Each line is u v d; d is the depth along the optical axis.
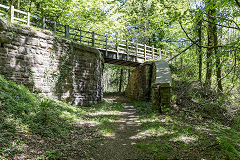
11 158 3.44
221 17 5.60
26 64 7.81
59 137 5.21
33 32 8.06
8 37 7.09
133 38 23.14
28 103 6.45
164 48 23.25
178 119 8.23
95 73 12.21
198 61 11.62
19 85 7.20
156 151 4.91
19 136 4.35
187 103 10.07
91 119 8.01
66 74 9.90
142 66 16.22
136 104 13.53
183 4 8.58
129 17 20.28
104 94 22.52
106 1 14.81
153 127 7.19
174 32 18.31
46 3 12.95
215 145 5.02
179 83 12.73
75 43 10.45
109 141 5.79
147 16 19.95
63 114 7.41
